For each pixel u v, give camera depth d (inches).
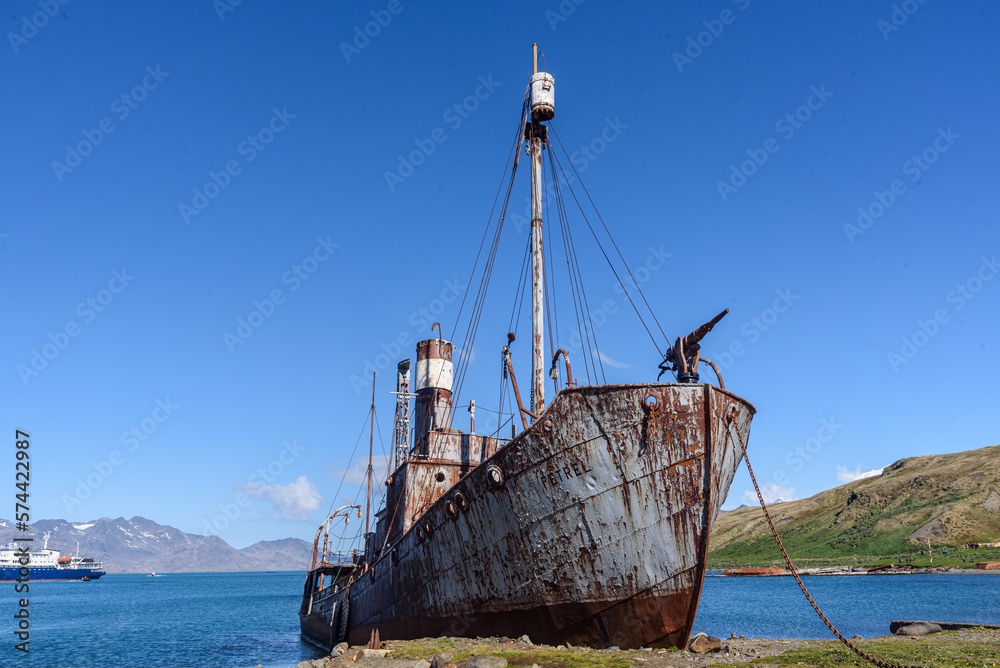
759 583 3796.8
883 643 687.7
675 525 641.6
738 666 566.9
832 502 7022.6
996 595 2191.2
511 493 709.9
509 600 749.3
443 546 834.8
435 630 883.4
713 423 641.0
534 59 956.0
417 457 1096.8
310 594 1844.2
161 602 4276.6
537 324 858.8
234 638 1957.4
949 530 4724.4
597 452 655.1
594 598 681.0
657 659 607.8
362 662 748.6
